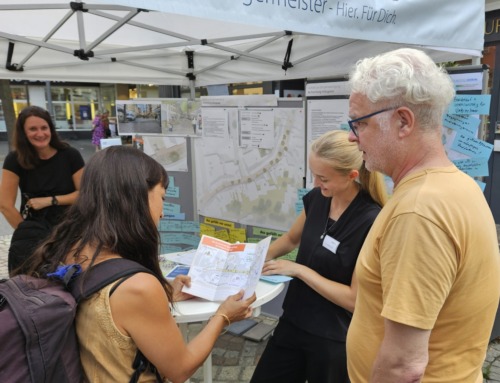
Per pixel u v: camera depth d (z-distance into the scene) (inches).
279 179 115.0
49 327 34.3
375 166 38.0
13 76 108.7
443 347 35.1
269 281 63.4
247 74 123.9
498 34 173.9
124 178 40.9
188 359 42.9
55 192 100.6
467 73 87.7
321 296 62.4
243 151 120.3
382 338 38.6
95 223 40.1
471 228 32.8
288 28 57.9
